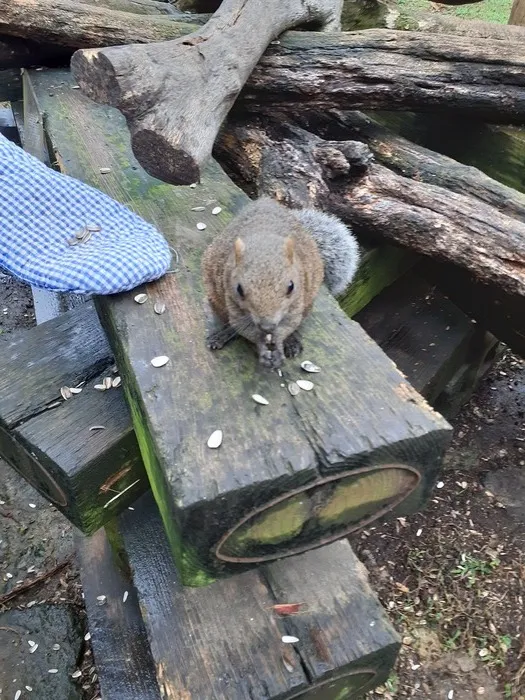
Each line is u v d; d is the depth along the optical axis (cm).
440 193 78
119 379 60
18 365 62
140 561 60
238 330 52
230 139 89
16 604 82
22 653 77
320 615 55
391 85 88
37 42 105
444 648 77
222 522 42
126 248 62
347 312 85
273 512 44
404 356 89
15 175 68
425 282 99
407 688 74
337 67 88
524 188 91
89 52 71
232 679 52
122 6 120
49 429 56
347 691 58
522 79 86
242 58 81
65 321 67
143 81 71
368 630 54
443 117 96
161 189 75
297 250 55
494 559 84
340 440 44
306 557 58
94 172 78
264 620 55
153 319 56
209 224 69
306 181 81
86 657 77
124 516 64
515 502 90
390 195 79
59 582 84
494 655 76
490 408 105
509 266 73
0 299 127
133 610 69
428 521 88
